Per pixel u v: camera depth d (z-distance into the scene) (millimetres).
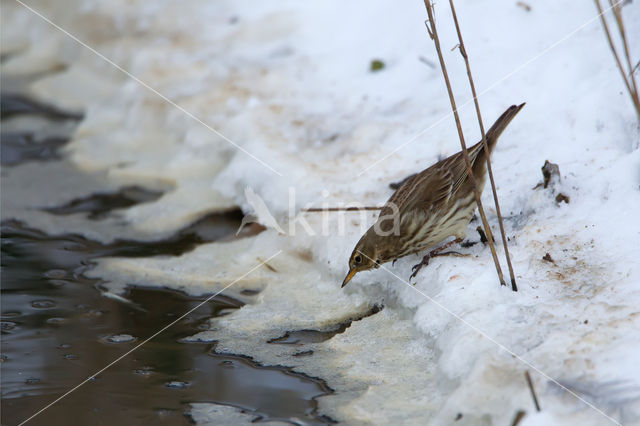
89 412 6984
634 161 8188
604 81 9531
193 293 8945
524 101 10039
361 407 6711
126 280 9266
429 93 11062
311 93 11930
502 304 6957
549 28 10984
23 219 10695
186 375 7469
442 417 6027
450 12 11992
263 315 8406
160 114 12688
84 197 11227
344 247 8758
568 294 6891
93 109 13703
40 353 7902
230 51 13648
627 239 7426
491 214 8516
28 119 13555
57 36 15758
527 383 5895
